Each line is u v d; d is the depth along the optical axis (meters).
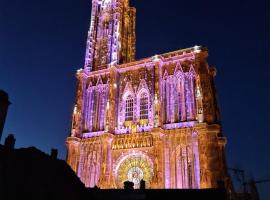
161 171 55.56
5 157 26.59
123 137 63.34
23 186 27.02
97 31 83.50
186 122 59.38
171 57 67.00
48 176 29.27
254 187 64.38
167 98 63.78
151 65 68.75
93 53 80.19
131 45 85.94
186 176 55.19
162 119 61.38
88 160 65.12
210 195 35.34
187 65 65.06
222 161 62.12
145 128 62.44
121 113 67.12
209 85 61.03
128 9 90.62
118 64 74.44
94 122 69.69
